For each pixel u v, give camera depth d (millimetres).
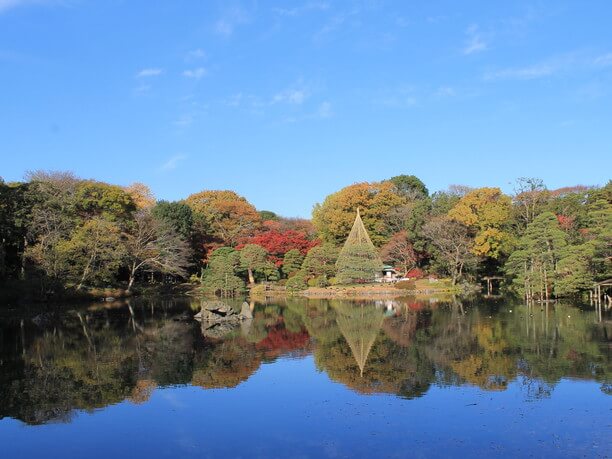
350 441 15250
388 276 84500
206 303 48188
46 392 21406
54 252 57781
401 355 27609
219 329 39938
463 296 66688
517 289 61375
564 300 55031
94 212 71875
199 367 25812
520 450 14266
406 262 85000
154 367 25938
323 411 18109
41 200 62094
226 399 19922
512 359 25594
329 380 22516
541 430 15727
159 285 80688
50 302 60281
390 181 108625
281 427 16609
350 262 77750
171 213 84750
